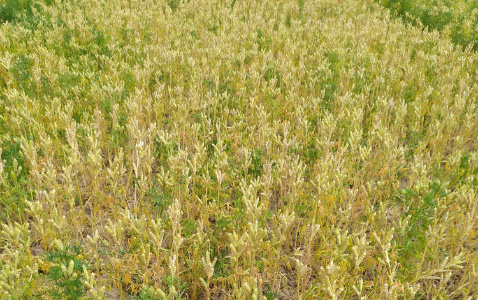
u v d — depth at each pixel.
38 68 5.47
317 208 3.24
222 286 2.82
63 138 4.50
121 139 4.30
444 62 7.07
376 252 2.96
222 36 7.71
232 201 3.57
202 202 3.31
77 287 2.15
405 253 2.94
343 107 5.11
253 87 5.78
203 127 4.49
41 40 7.34
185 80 6.30
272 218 2.91
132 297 2.63
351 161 4.00
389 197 3.89
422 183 3.28
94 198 3.61
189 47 7.35
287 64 6.16
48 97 5.00
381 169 3.92
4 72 5.81
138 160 3.39
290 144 4.09
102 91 5.12
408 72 6.16
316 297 2.68
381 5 11.62
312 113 5.12
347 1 11.48
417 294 2.86
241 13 10.30
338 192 3.58
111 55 6.74
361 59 6.85
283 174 3.86
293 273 3.13
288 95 5.39
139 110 4.94
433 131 4.71
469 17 10.00
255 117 4.93
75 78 5.76
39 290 2.42
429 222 3.04
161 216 3.34
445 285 2.97
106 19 8.45
